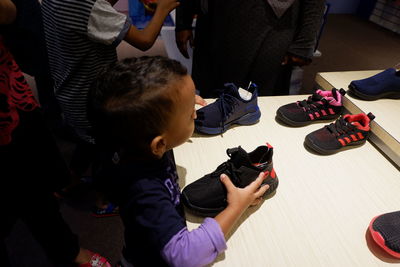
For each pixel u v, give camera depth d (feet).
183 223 1.81
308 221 2.29
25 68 4.54
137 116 1.59
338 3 9.41
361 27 7.87
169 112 1.65
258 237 2.16
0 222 2.52
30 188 2.52
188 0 4.03
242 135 3.17
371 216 2.34
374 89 3.32
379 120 3.08
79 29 2.63
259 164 2.33
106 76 1.64
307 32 3.69
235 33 3.75
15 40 3.91
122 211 1.90
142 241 1.87
